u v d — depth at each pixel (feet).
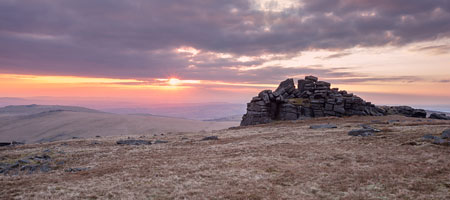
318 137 165.58
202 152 136.05
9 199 66.39
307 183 71.87
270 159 105.91
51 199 65.41
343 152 111.75
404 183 65.72
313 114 360.07
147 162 113.80
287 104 370.73
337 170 83.97
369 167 84.69
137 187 74.18
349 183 69.41
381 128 182.60
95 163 119.55
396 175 72.90
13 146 202.49
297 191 65.77
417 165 81.61
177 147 161.79
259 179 78.54
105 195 67.87
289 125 292.20
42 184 81.00
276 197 61.57
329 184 69.77
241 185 72.95
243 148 140.56
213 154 127.65
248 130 265.75
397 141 124.67
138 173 91.91
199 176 84.48
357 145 125.90
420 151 100.68
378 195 59.41
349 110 353.31
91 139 235.61
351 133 162.61
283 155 113.70
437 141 110.52
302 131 209.67
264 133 217.36
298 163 97.25
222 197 63.31
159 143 187.21
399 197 57.52
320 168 87.71
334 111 349.20
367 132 156.66
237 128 320.50
